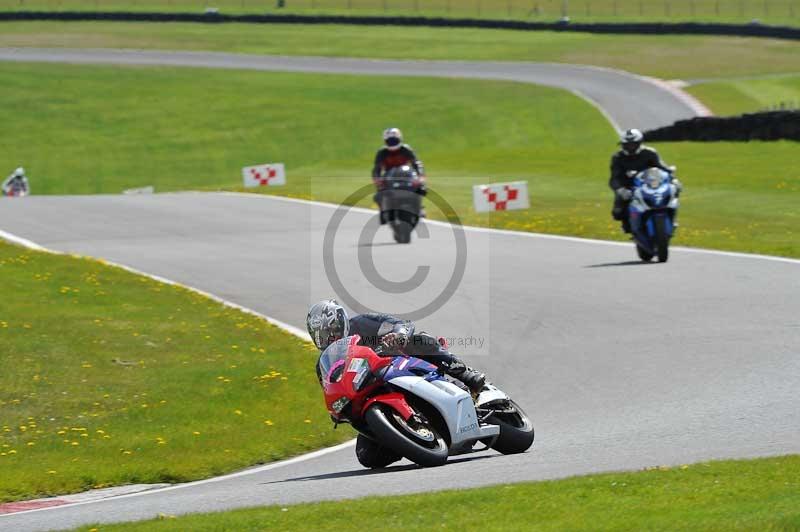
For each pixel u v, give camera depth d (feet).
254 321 185.57
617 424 113.09
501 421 101.76
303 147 594.24
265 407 141.49
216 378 152.87
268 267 232.12
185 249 257.55
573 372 141.18
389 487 87.20
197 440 127.85
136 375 155.02
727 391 123.03
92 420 136.56
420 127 622.13
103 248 259.80
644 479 79.46
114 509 90.89
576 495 75.15
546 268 215.72
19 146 591.37
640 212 213.46
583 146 568.00
